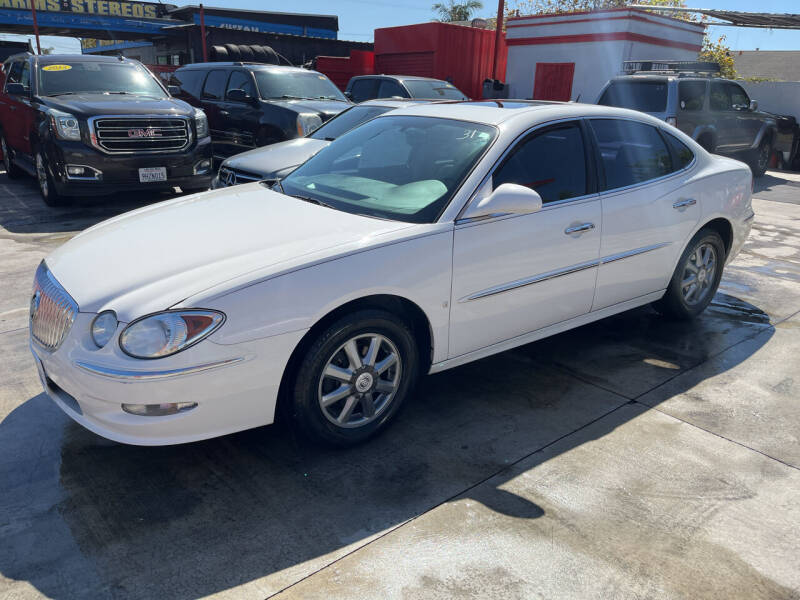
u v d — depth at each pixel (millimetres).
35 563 2297
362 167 3721
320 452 3051
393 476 2873
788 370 4062
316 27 36812
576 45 16062
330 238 2896
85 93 8445
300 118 8500
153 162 7762
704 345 4438
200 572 2279
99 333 2514
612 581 2283
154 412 2500
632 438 3230
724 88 11414
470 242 3143
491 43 19500
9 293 4977
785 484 2883
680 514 2658
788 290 5684
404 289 2932
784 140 14703
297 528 2518
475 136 3490
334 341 2799
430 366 3246
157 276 2666
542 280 3508
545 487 2814
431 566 2330
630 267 4031
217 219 3242
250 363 2576
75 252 3057
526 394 3678
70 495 2678
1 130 10117
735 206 4727
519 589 2234
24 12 31109
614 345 4410
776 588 2281
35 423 3217
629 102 10750
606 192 3814
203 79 10641
